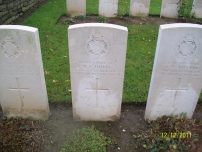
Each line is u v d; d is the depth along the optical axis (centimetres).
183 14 383
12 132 161
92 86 159
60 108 191
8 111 174
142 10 393
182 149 151
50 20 362
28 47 141
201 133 164
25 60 146
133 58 261
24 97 165
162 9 391
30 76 154
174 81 157
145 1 384
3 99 167
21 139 157
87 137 159
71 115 184
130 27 349
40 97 164
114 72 152
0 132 160
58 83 215
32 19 363
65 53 268
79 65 149
